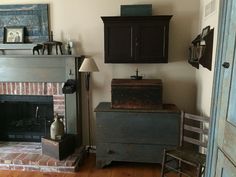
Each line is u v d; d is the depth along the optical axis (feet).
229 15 4.78
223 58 5.04
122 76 10.55
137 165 9.91
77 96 10.50
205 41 7.95
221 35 5.16
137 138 9.23
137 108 9.26
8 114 11.54
